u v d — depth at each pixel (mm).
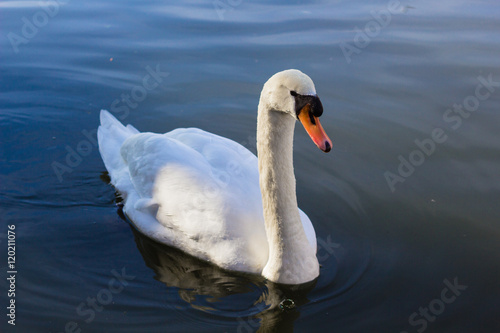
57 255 6730
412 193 7680
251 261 6371
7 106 9750
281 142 5621
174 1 13750
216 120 9531
